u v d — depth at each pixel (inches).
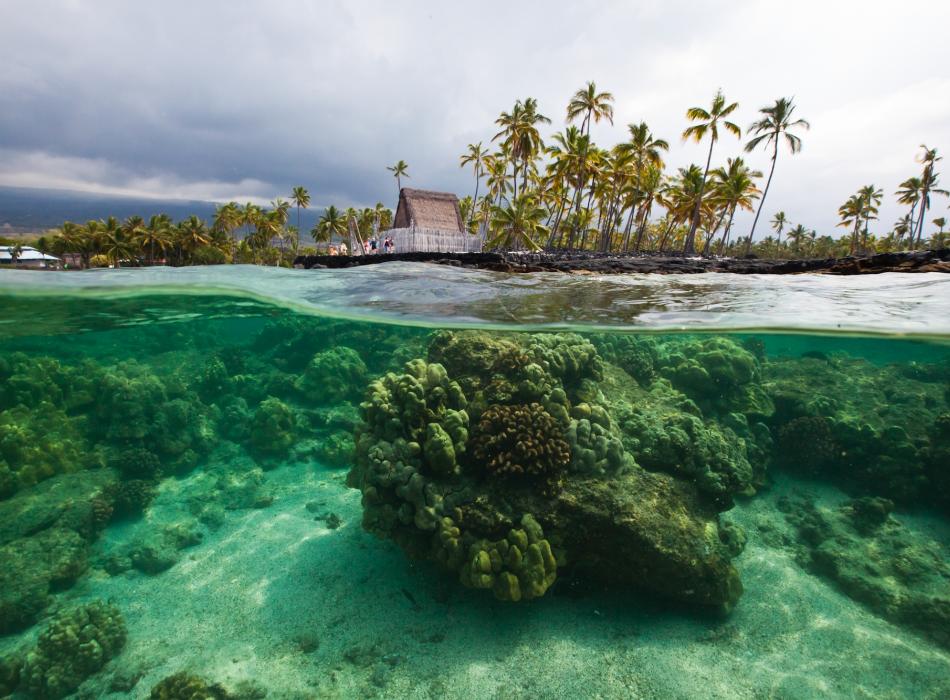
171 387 711.7
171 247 2172.7
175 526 478.9
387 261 632.4
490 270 535.5
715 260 608.4
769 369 762.2
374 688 306.0
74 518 463.5
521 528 347.6
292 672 319.3
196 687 303.0
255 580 408.2
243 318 646.5
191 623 367.9
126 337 748.0
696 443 420.5
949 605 361.4
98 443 593.0
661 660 322.0
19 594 381.7
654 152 1395.2
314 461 625.0
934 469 513.3
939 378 765.9
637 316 383.6
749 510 509.4
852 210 2225.6
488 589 377.7
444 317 432.1
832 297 356.2
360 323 595.5
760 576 410.9
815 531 466.0
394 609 366.9
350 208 1941.4
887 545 441.4
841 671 319.0
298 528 480.1
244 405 730.2
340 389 736.3
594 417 413.4
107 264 2006.6
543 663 318.7
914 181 2063.2
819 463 559.2
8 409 573.0
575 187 1429.6
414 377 414.6
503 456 366.6
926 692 302.8
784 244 3191.4
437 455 362.0
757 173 1487.5
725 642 339.0
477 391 436.1
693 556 344.5
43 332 553.6
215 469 604.1
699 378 614.9
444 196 1306.6
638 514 352.2
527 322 423.5
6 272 336.5
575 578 381.4
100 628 349.4
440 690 302.7
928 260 458.6
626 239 1577.3
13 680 332.5
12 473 498.9
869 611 376.2
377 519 369.1
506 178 1812.3
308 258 668.1
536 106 1565.0
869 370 781.3
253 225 2664.9
